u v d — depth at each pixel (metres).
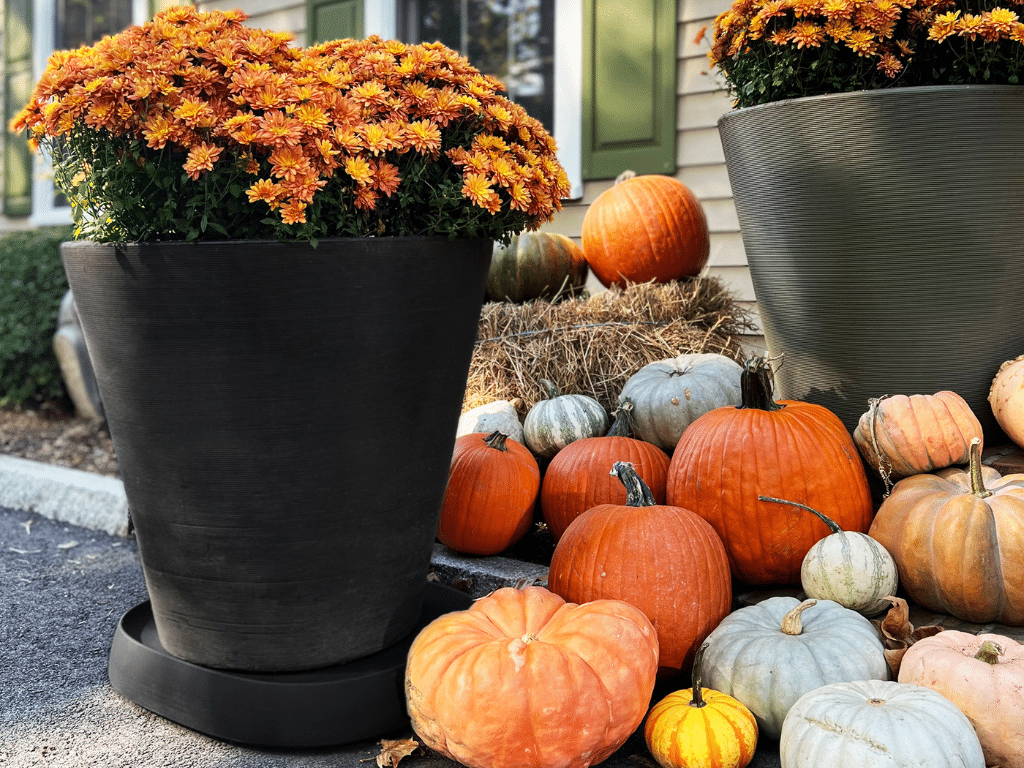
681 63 4.09
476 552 2.51
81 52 1.66
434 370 1.75
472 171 1.66
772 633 1.76
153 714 1.90
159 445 1.66
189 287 1.55
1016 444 2.48
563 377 3.06
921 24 2.31
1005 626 1.94
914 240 2.34
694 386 2.65
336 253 1.56
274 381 1.59
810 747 1.45
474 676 1.54
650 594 1.86
